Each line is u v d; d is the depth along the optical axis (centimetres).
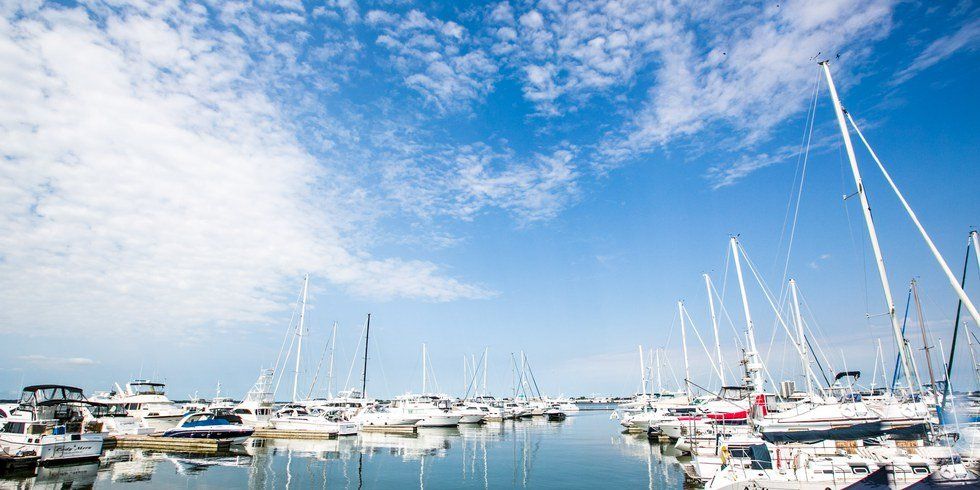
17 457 3197
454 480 3203
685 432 4347
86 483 2955
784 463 2323
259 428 5831
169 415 5359
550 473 3431
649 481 3130
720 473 2294
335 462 3897
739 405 4516
